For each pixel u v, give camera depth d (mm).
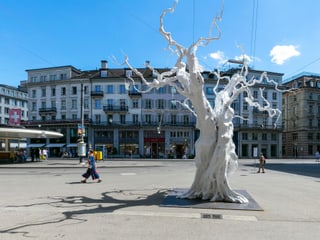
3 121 64688
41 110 47938
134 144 43906
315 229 4918
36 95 49312
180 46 7484
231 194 7172
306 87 50094
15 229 4801
